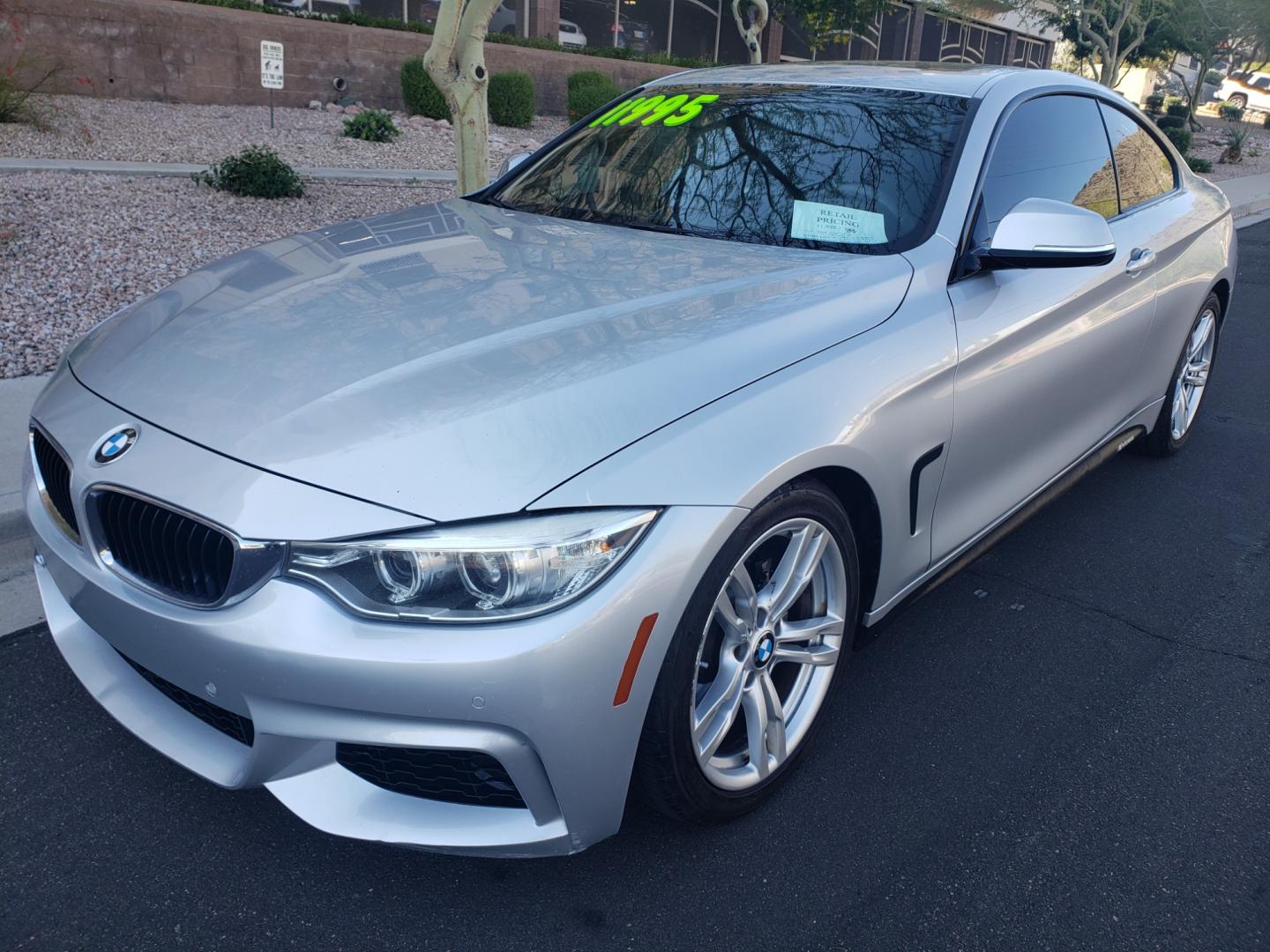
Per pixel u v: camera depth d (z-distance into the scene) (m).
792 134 3.28
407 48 15.46
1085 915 2.24
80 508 2.11
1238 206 14.05
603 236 3.02
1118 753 2.79
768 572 2.41
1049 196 3.39
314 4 16.09
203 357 2.29
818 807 2.53
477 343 2.23
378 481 1.87
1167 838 2.48
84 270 6.18
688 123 3.53
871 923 2.19
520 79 15.48
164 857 2.28
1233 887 2.34
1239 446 5.21
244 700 1.90
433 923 2.14
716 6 21.92
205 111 13.02
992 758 2.75
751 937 2.14
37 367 4.82
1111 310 3.56
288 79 14.46
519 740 1.88
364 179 9.81
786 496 2.22
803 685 2.58
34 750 2.59
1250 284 9.25
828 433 2.28
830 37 18.16
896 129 3.19
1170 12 22.03
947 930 2.18
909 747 2.78
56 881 2.20
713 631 2.26
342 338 2.29
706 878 2.29
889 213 2.96
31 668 2.91
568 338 2.25
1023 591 3.65
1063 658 3.24
